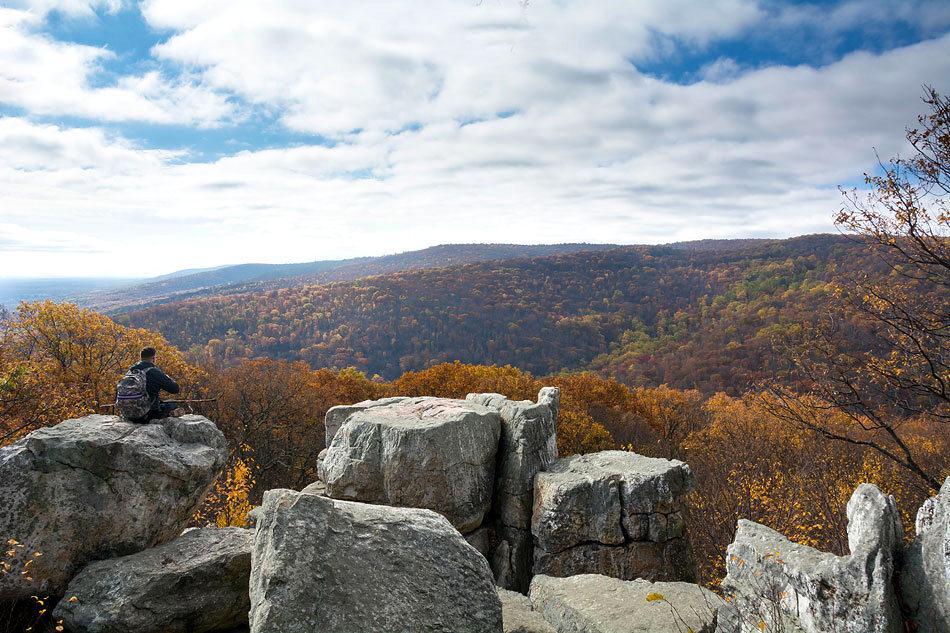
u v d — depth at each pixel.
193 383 30.12
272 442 35.25
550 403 12.92
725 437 22.81
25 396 12.95
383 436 11.51
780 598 4.59
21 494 6.34
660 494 10.62
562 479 11.36
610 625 6.16
